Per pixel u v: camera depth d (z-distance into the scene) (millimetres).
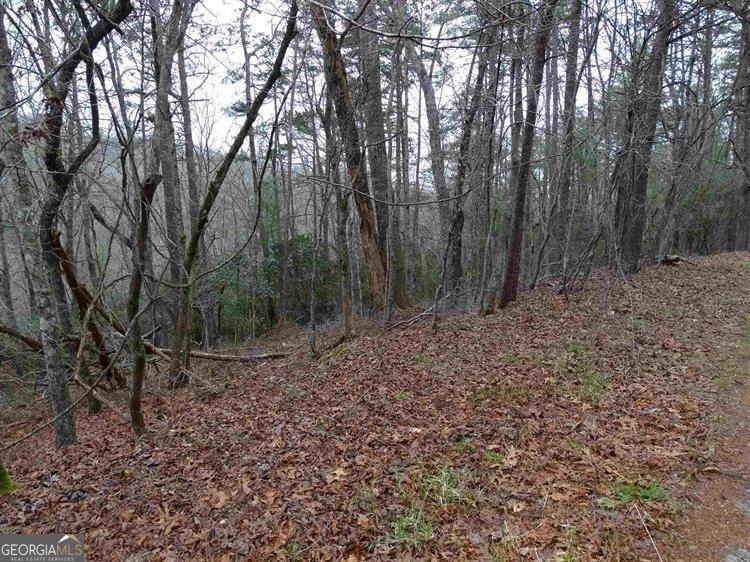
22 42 5645
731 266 14656
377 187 13477
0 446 7855
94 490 5168
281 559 3676
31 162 6941
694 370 6754
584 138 10508
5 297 15523
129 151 4902
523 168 11062
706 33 16766
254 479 4918
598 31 10883
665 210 15352
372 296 13602
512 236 11703
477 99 10250
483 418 5680
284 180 18250
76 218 17250
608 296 11227
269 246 20062
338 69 10484
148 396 9625
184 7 6449
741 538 3500
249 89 16594
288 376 9688
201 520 4332
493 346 8703
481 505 4098
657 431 5109
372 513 4094
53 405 6816
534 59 9898
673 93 16734
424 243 23750
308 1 3457
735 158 19797
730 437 4891
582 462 4559
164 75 6301
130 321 6199
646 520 3725
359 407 6625
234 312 17609
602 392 6176
